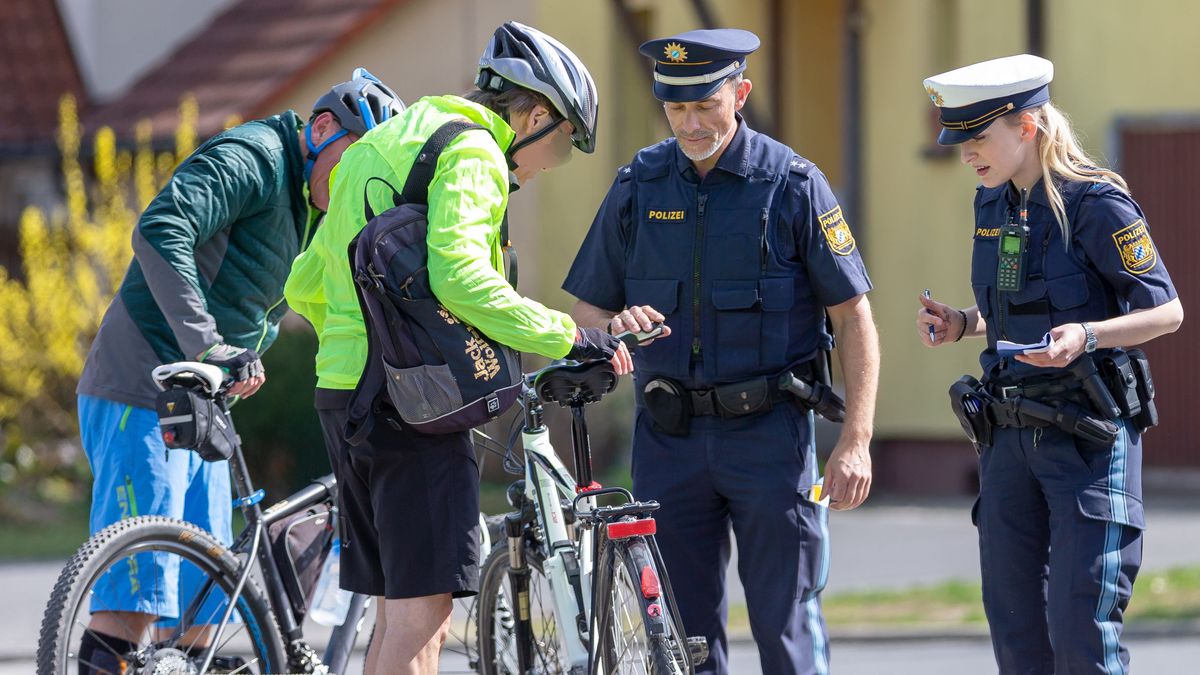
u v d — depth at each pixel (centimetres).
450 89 5584
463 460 1617
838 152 5478
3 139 6109
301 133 1939
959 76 1673
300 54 6119
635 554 1561
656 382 1792
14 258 6128
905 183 5044
